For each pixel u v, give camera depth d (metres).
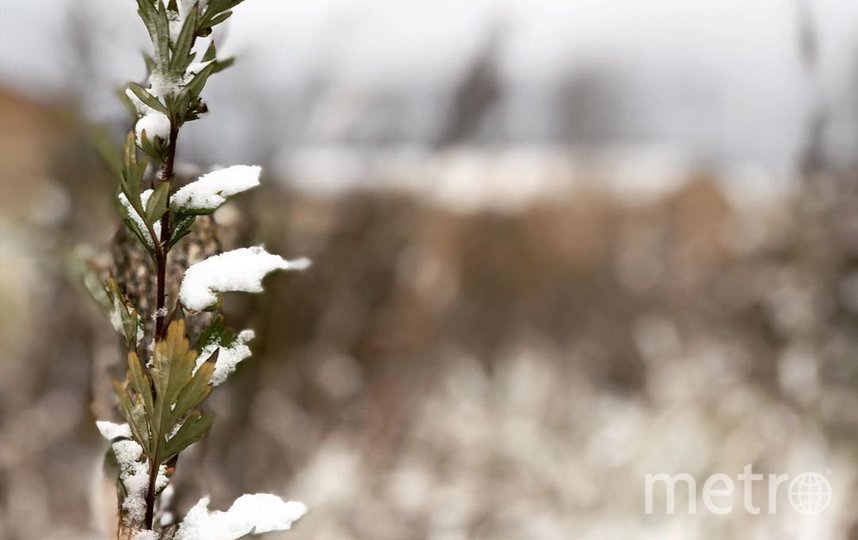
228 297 0.67
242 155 2.08
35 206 2.14
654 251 3.76
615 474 2.78
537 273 3.73
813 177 3.14
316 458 2.60
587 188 4.02
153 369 0.36
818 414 2.76
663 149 3.75
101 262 0.54
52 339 2.16
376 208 3.17
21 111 2.16
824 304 2.97
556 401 3.30
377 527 2.45
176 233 0.37
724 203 3.60
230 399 1.34
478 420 3.11
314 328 2.83
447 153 3.44
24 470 2.20
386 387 3.08
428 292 3.36
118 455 0.40
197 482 0.71
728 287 3.44
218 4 0.37
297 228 2.71
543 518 2.57
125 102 0.38
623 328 3.65
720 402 3.00
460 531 2.50
